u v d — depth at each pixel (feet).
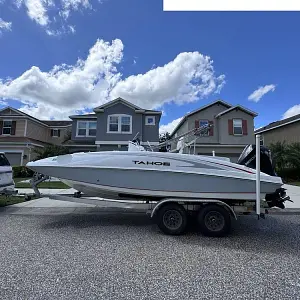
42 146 71.51
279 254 11.74
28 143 65.77
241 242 13.56
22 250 11.86
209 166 14.97
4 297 7.57
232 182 14.71
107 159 15.52
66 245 12.67
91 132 68.44
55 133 84.17
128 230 15.72
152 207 15.70
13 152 65.57
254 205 15.05
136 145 18.74
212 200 14.67
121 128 63.46
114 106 64.18
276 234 15.25
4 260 10.59
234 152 66.03
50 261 10.53
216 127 69.26
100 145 63.62
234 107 66.44
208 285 8.54
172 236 14.49
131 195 16.26
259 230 16.20
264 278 9.14
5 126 71.56
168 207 14.80
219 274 9.45
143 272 9.53
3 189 21.18
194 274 9.42
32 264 10.18
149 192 15.14
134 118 63.93
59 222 17.72
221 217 14.55
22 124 71.87
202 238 14.21
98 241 13.41
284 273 9.60
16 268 9.78
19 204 24.56
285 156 54.19
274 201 15.23
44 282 8.59
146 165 15.19
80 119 68.80
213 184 14.76
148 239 13.88
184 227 14.64
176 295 7.83
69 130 83.66
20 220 18.24
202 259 11.00
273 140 75.66
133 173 15.26
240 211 15.03
